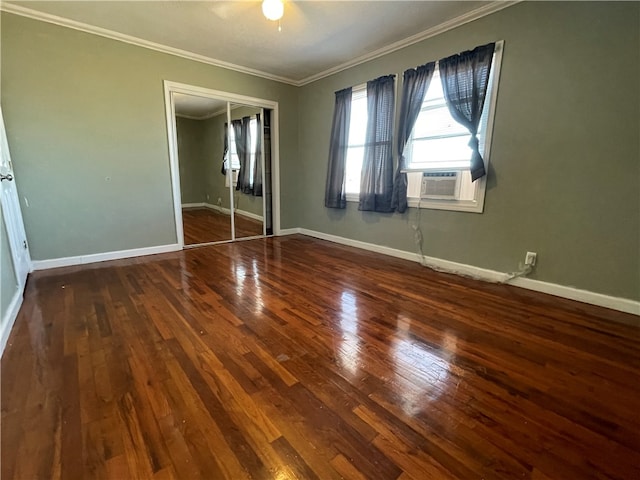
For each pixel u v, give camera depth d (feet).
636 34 6.49
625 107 6.78
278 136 15.57
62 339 6.01
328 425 4.00
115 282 9.14
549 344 5.91
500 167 8.93
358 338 6.13
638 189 6.80
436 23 9.54
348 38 10.59
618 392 4.62
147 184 11.91
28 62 9.24
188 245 13.85
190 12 8.98
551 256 8.24
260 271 10.36
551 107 7.80
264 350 5.70
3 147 8.19
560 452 3.61
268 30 10.04
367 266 10.98
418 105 10.52
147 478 3.28
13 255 7.46
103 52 10.37
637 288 7.04
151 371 5.08
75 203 10.53
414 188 11.31
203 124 13.80
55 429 3.88
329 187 14.49
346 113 13.41
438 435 3.85
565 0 7.32
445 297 8.20
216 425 3.99
